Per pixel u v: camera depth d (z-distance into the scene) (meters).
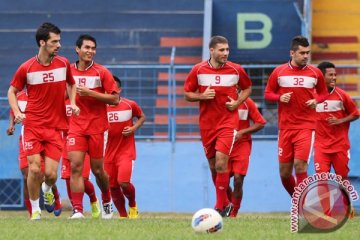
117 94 40.41
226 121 40.66
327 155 44.59
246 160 46.72
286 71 41.28
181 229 30.91
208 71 40.50
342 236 28.30
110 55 72.25
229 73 40.44
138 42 73.25
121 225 32.94
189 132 64.50
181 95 67.25
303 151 41.12
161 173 61.41
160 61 71.56
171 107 65.50
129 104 45.72
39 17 74.94
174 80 61.94
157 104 66.94
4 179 61.16
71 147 40.47
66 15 75.06
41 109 37.22
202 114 41.06
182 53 72.19
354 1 75.19
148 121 65.44
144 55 72.12
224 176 40.78
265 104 62.94
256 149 60.81
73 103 37.97
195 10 75.38
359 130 59.38
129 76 69.00
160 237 27.72
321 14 74.75
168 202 61.22
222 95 40.47
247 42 72.62
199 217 28.97
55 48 36.72
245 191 60.75
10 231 30.28
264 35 72.88
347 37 73.44
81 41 40.22
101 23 74.44
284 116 41.59
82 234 28.97
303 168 41.41
